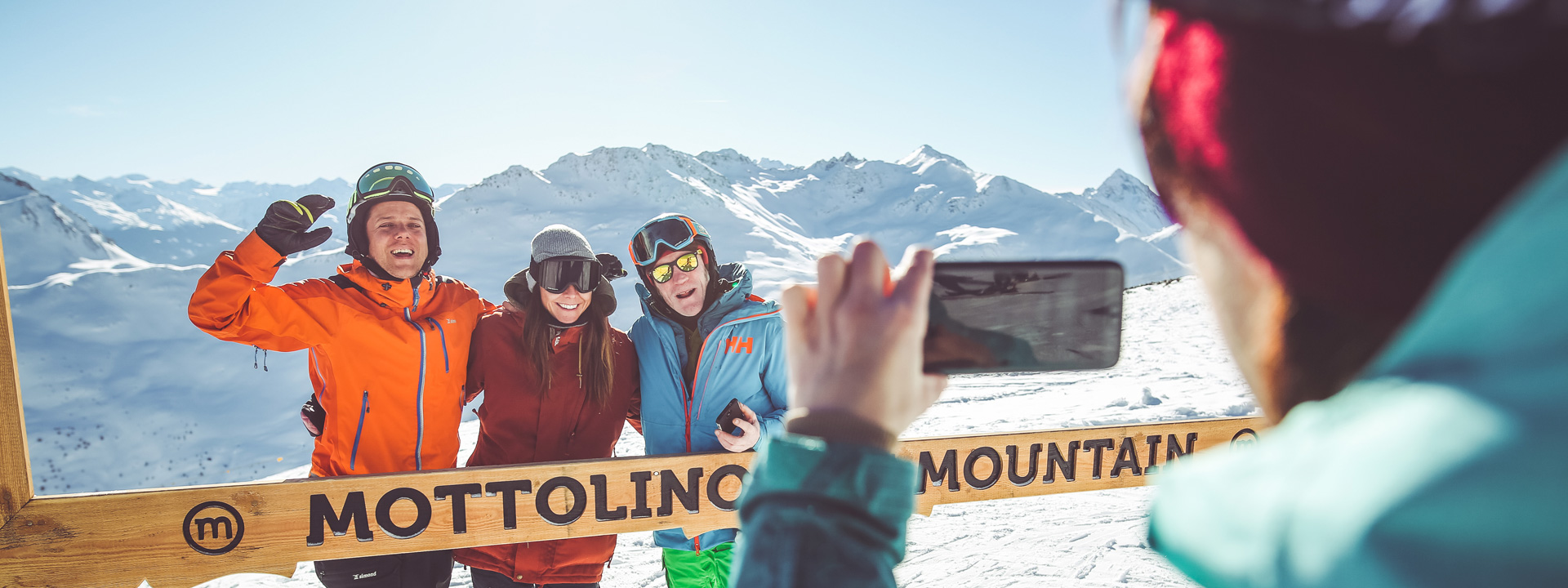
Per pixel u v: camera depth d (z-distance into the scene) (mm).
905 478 361
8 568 2020
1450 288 182
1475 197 181
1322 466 188
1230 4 207
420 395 2455
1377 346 209
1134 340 15008
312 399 2568
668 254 2604
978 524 4629
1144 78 258
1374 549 150
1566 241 154
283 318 2322
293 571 2193
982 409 8484
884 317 378
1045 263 601
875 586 326
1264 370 240
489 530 2309
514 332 2574
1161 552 239
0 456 1997
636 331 2758
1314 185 202
